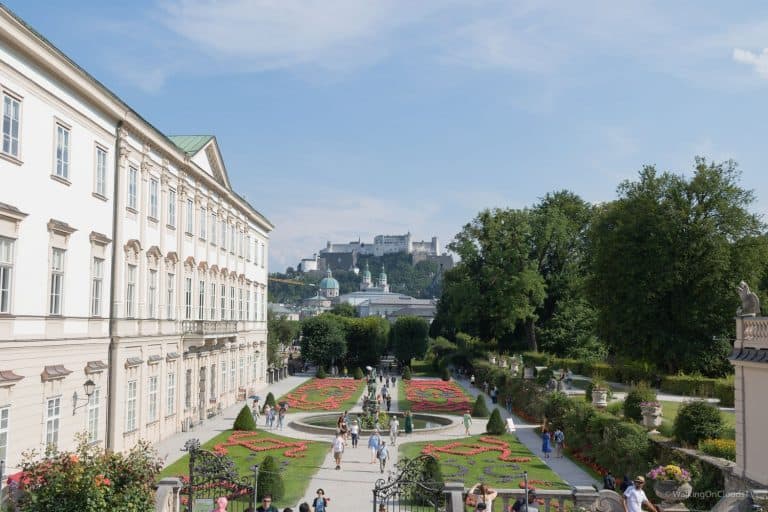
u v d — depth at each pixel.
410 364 111.44
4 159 24.55
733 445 25.81
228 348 62.00
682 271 57.47
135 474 18.20
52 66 27.48
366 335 106.44
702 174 58.94
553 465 38.19
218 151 56.75
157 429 42.38
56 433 28.52
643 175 62.03
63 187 29.19
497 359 81.06
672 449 28.03
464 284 92.75
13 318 25.09
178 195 46.94
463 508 21.08
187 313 49.72
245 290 70.75
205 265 53.94
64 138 29.41
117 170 35.22
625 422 33.84
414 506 27.84
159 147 41.56
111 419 34.56
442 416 56.75
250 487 22.64
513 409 61.44
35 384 26.70
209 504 21.88
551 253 96.31
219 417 55.50
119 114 34.56
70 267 29.97
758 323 23.30
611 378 69.62
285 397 70.50
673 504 21.58
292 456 39.66
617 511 20.14
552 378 55.88
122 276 35.84
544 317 97.06
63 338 29.03
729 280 56.94
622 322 60.50
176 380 46.66
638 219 59.16
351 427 45.72
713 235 57.25
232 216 64.31
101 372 33.47
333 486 32.31
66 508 16.80
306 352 101.44
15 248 25.33
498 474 35.41
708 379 53.72
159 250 41.94
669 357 58.22
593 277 64.38
